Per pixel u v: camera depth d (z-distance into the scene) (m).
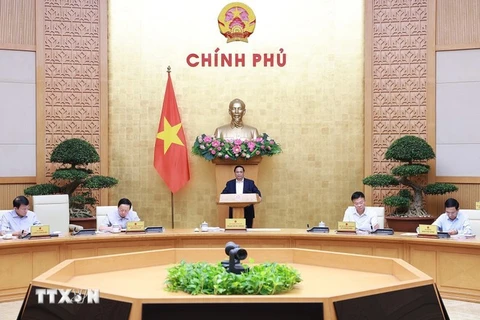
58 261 6.92
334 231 7.72
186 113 10.33
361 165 10.12
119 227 7.57
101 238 7.06
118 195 10.20
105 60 10.12
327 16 10.21
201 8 10.34
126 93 10.23
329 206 10.20
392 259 4.23
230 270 3.69
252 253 4.78
